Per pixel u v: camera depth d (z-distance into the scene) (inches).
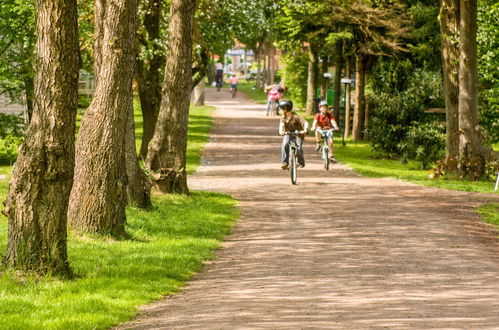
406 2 2327.8
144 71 1829.5
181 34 1225.4
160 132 1229.1
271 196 1256.2
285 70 4077.3
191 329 473.4
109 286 633.0
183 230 947.3
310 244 853.2
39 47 626.5
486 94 1728.6
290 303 557.3
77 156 880.9
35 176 634.8
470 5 1595.7
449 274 688.4
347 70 2738.7
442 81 2044.8
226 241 889.5
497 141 1748.3
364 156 2116.1
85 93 2437.3
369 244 850.8
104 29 872.9
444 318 497.0
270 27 2304.4
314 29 2482.8
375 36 2321.6
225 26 1967.3
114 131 878.4
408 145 1879.9
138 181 1072.2
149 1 1707.7
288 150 1405.0
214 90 5979.3
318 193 1289.4
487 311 523.5
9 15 1578.5
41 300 576.4
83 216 874.1
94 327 498.3
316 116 1686.8
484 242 876.0
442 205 1170.6
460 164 1609.3
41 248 641.6
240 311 529.0
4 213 641.6
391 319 493.4
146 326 498.3
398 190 1347.2
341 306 542.9
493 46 1720.0
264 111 3907.5
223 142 2369.6
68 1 622.5
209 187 1366.9
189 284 661.9
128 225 943.0
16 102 1716.3
